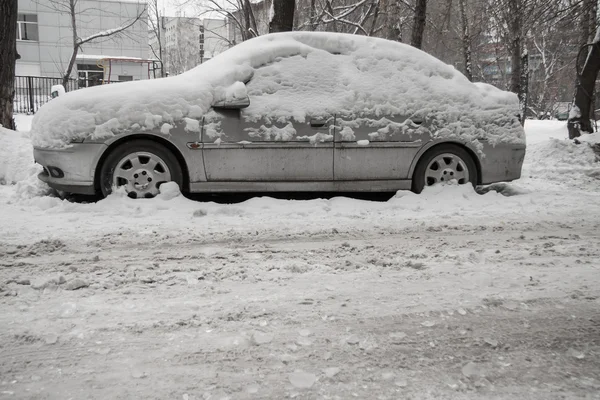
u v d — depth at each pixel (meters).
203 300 3.44
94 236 4.99
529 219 6.12
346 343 2.89
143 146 6.16
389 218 6.03
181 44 64.38
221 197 7.00
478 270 4.16
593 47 15.44
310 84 6.68
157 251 4.59
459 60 41.66
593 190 8.43
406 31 28.30
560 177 9.77
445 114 6.94
